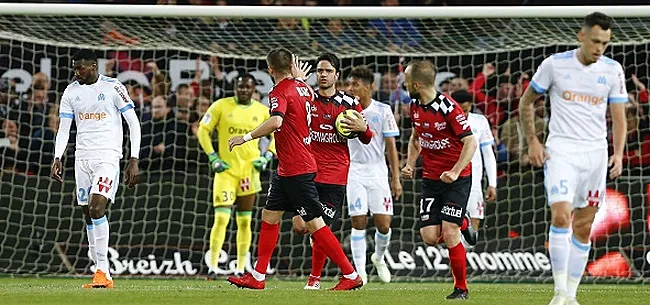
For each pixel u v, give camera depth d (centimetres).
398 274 3928
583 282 3822
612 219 3862
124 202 4025
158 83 4509
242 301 2391
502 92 4494
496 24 4194
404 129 4469
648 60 4559
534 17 3728
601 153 2192
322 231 2842
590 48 2127
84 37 4188
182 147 4491
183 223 4028
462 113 2602
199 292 2728
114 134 3056
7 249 3994
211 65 4578
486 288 3384
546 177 2208
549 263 3934
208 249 4016
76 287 3091
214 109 3781
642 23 3919
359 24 4347
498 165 4416
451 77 4594
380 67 4669
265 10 3762
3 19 4041
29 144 4222
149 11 3775
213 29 4244
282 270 3972
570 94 2178
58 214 4019
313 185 2802
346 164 2998
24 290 2850
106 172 3016
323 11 3753
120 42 4209
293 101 2741
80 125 3048
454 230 2656
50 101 4541
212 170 3897
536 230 3991
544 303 2477
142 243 4000
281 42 4300
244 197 3788
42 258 3991
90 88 3036
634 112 4378
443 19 4206
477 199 3588
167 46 4244
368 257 4022
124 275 3962
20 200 4019
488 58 4625
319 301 2419
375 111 3397
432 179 2705
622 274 3831
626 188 3884
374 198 3462
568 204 2156
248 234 3809
